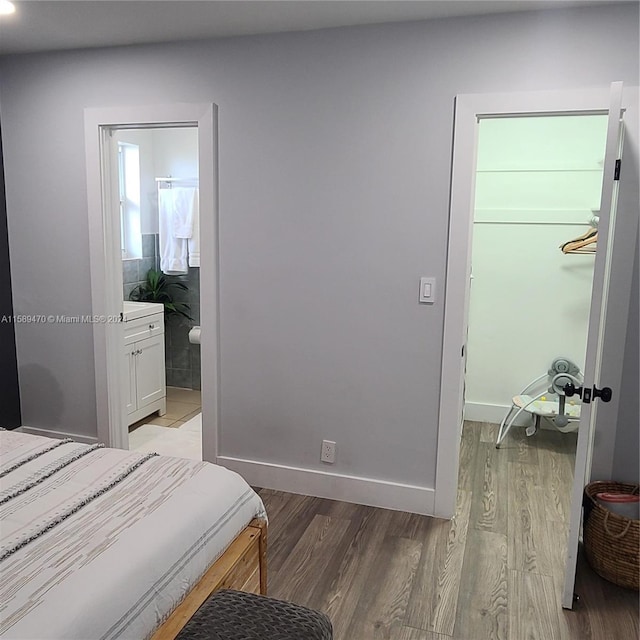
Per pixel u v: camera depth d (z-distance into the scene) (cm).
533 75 260
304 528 289
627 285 257
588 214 410
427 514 304
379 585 244
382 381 302
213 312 324
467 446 403
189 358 537
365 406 307
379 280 295
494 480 348
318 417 317
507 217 424
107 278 346
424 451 301
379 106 282
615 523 238
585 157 408
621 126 250
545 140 412
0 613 129
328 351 309
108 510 173
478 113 267
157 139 514
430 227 283
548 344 434
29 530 159
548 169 414
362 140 287
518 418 446
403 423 302
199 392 530
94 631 132
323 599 235
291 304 312
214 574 176
